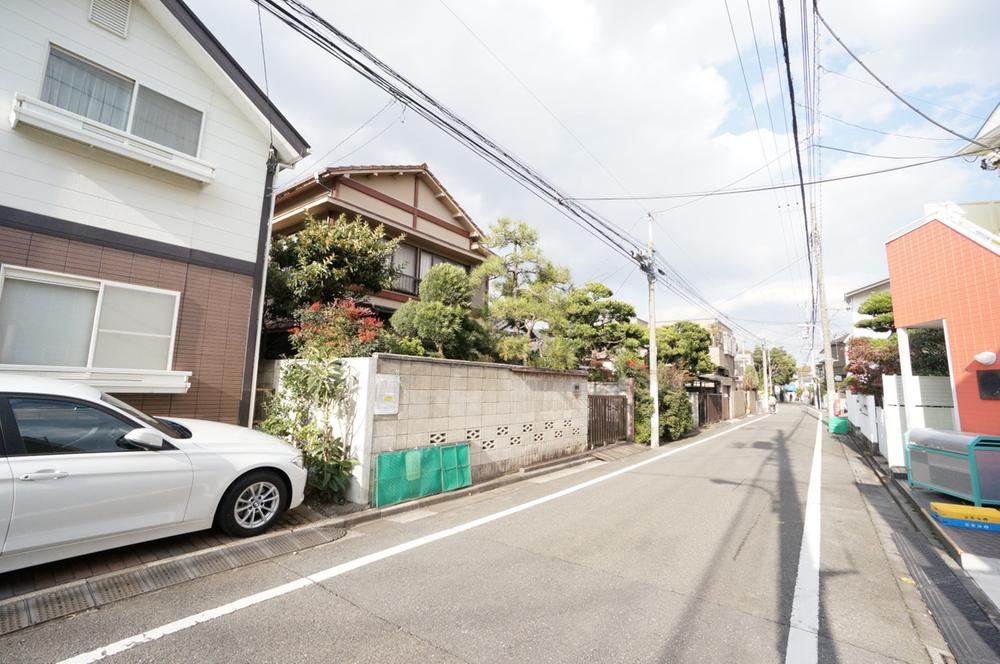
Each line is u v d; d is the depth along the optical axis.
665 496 7.26
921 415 8.89
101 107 6.25
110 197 6.18
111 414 3.80
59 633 2.82
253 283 7.55
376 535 4.99
